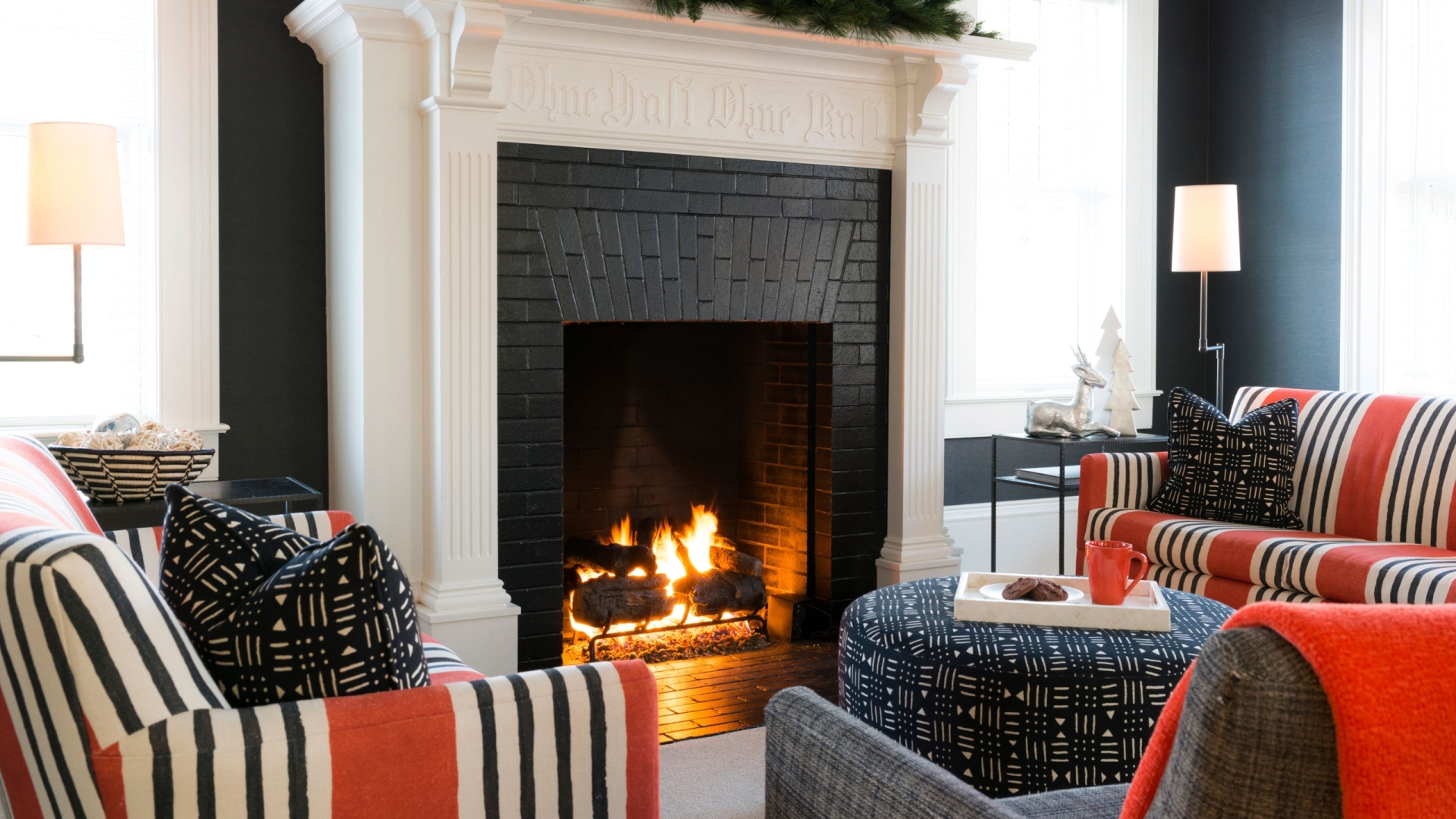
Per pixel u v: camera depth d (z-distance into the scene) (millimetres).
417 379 3393
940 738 2236
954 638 2283
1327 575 3180
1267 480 3727
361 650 1388
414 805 1381
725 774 2756
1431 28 4531
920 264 4043
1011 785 2164
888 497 4117
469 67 3225
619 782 1514
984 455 4926
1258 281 5145
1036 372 5059
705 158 3699
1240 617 785
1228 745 743
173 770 1244
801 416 4133
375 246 3312
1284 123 4996
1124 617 2330
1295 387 5012
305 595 1368
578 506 4156
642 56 3557
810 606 4094
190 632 1407
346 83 3422
